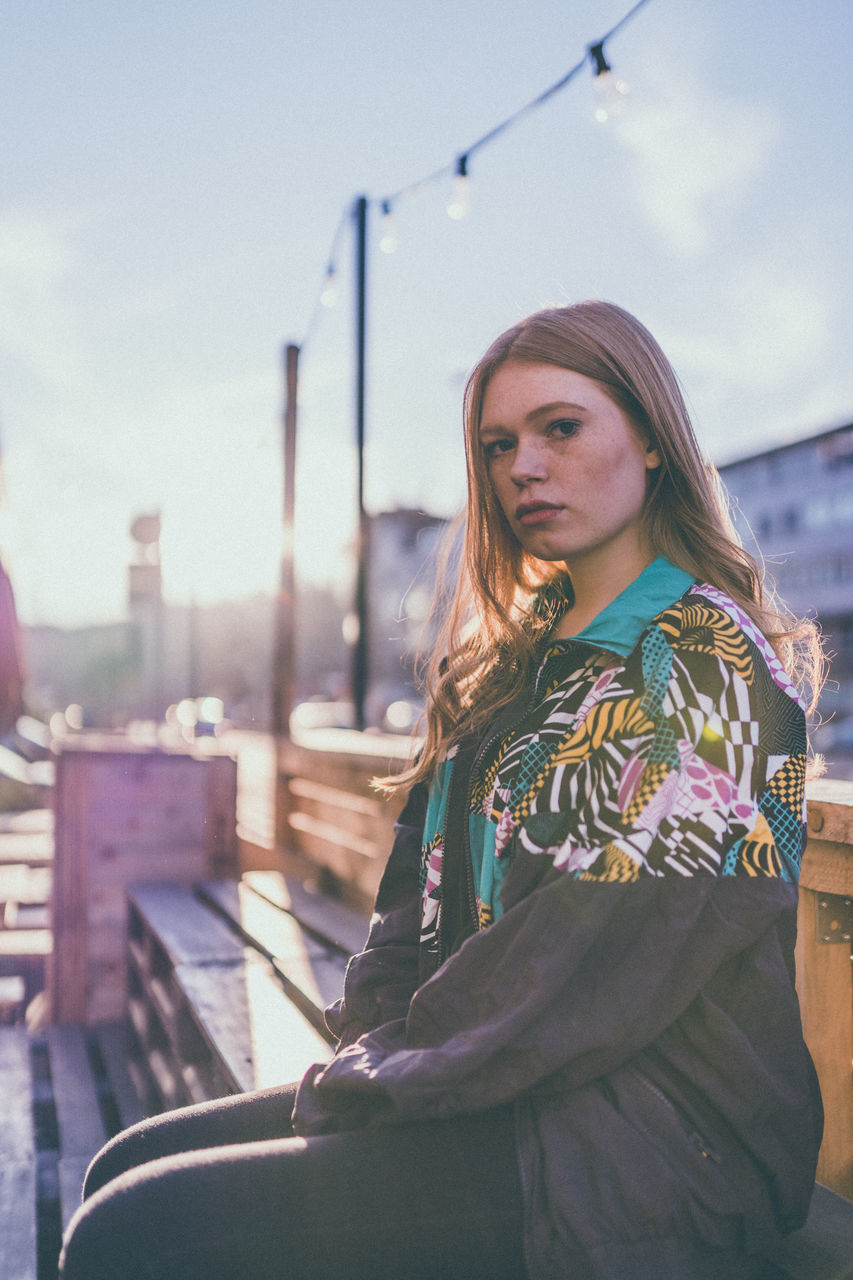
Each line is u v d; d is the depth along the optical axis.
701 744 1.01
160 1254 0.92
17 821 8.02
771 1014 1.01
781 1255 1.06
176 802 4.41
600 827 1.02
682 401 1.24
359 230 6.77
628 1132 0.97
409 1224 0.95
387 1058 1.07
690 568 1.21
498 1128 1.02
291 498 7.21
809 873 1.48
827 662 1.35
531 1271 0.94
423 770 1.39
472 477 1.39
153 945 3.52
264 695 58.09
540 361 1.20
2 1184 2.38
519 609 1.47
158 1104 3.23
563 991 0.98
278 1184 0.96
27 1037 3.80
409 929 1.31
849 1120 1.47
